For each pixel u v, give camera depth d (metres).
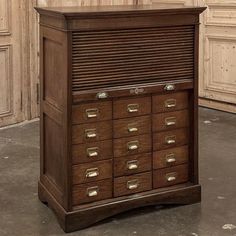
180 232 2.61
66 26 2.44
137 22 2.61
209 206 2.93
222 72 5.18
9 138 4.26
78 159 2.62
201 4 5.21
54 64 2.67
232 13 4.97
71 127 2.56
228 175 3.43
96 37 2.52
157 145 2.83
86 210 2.64
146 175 2.82
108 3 5.21
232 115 5.09
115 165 2.72
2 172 3.46
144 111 2.75
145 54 2.67
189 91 2.87
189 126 2.90
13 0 4.45
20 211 2.86
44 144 2.92
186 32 2.77
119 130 2.70
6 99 4.56
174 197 2.88
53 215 2.80
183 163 2.93
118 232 2.61
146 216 2.79
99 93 2.58
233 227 2.67
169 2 5.52
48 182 2.88
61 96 2.59
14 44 4.53
